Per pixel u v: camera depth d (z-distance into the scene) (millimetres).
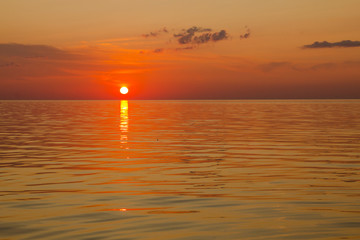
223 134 36094
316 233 9453
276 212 11289
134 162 20484
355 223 10234
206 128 43438
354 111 93688
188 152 24281
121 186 14805
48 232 9641
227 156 22578
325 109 110312
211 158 21812
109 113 86688
